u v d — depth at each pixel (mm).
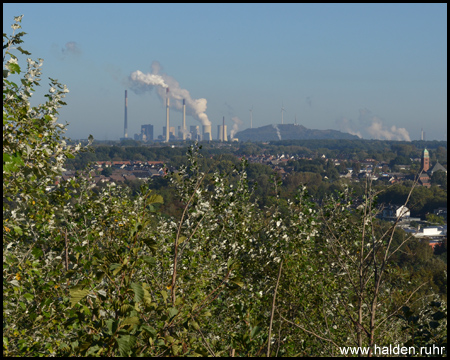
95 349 3801
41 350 5062
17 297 4977
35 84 5148
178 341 4031
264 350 4715
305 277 8250
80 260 5242
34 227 5715
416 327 5172
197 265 7344
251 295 7359
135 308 3951
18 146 4715
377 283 5023
